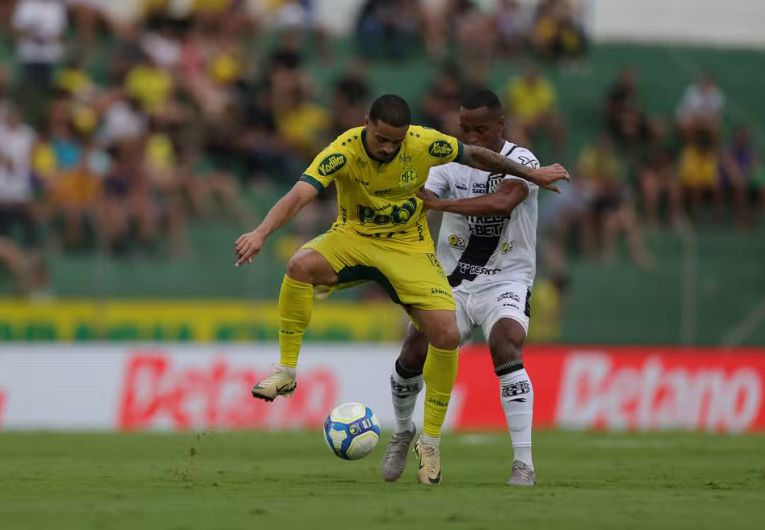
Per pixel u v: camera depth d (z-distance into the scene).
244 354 60.69
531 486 28.05
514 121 82.62
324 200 67.56
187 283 64.31
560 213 72.88
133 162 68.00
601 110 90.19
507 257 29.55
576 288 70.81
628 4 102.12
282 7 88.62
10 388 59.31
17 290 62.75
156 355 60.22
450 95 77.94
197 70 77.88
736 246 74.31
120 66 75.62
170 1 82.12
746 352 66.38
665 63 97.44
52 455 40.53
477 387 61.97
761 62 99.75
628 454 43.50
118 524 19.75
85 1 82.81
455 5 90.88
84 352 60.00
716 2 103.38
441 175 29.91
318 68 87.81
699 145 83.50
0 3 84.56
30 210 63.72
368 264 27.89
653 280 71.75
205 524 19.72
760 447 48.12
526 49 92.75
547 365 63.34
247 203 72.31
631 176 83.62
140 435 53.03
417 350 28.69
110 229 64.31
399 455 29.33
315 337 64.31
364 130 26.97
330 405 61.25
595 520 20.70
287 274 27.91
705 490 27.42
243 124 76.38
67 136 70.44
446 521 20.31
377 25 89.06
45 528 19.27
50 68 77.94
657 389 64.25
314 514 21.17
